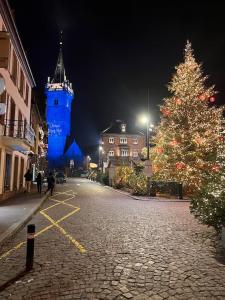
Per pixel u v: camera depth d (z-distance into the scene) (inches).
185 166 986.7
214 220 333.7
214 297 193.3
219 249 309.9
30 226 247.9
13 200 766.5
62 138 4126.5
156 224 455.2
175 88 1095.0
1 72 675.4
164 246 321.1
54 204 738.2
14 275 231.3
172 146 1033.5
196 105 1055.6
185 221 484.4
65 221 481.7
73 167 3986.2
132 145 3051.2
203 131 1026.1
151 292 200.4
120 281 219.3
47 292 199.6
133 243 333.4
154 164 1090.7
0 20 660.7
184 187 971.9
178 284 214.4
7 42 332.8
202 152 982.4
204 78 1092.5
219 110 1042.1
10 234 361.1
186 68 1088.2
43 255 284.8
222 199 330.6
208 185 373.4
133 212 592.4
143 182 985.5
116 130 3095.5
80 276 228.8
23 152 991.0
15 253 293.4
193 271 241.9
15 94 852.0
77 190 1288.1
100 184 1889.8
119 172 1395.2
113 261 266.8
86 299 189.0
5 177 797.2
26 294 196.7
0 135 679.7
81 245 323.6
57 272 237.6
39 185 1000.2
